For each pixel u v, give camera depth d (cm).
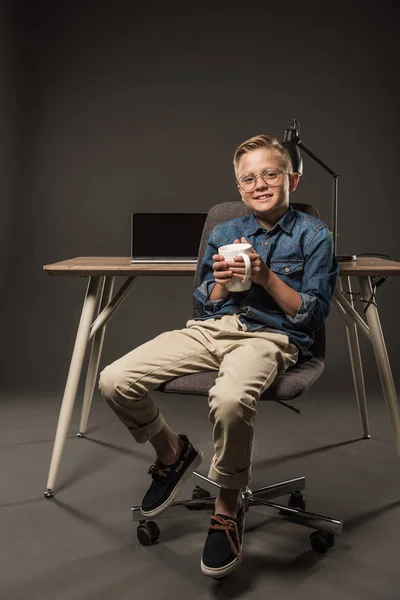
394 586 132
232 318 157
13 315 357
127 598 128
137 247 195
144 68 357
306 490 185
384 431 246
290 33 356
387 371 189
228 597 128
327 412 275
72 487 188
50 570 139
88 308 184
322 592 130
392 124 357
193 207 360
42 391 315
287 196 163
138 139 358
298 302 149
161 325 363
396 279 358
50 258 359
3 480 193
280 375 145
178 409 281
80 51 355
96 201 358
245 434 131
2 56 337
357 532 158
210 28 356
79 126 356
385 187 359
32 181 355
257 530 160
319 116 358
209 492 171
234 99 358
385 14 354
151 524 153
